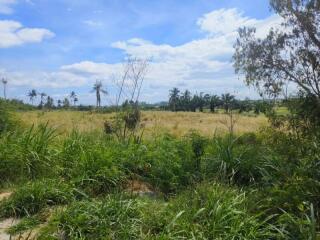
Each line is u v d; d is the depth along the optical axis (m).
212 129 20.80
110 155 7.28
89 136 8.92
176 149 8.31
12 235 4.75
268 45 12.48
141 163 7.58
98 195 6.25
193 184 6.68
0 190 6.36
